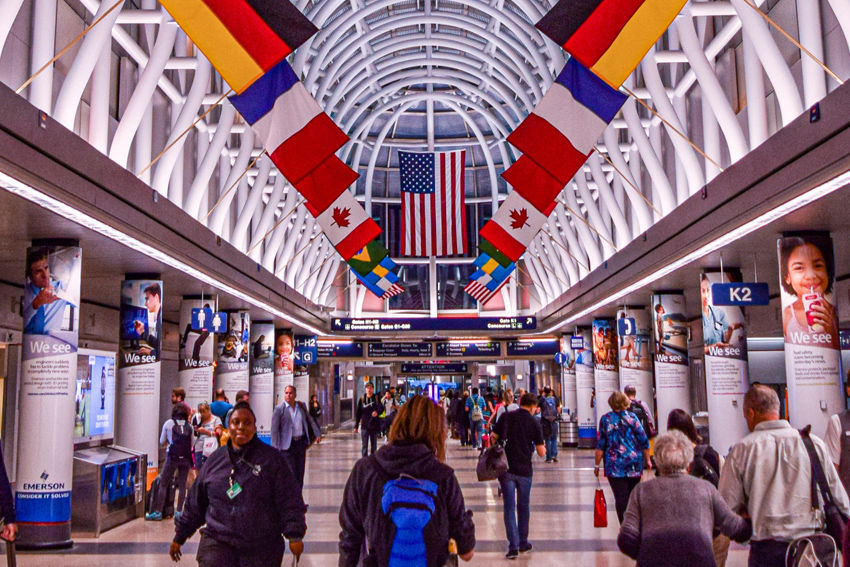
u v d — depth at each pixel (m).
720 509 4.11
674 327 18.80
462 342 35.12
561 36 8.23
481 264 24.55
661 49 17.83
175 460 11.61
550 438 21.27
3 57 11.65
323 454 23.64
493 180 36.88
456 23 25.30
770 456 4.48
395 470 3.68
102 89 13.05
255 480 4.80
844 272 17.09
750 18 11.26
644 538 4.05
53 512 9.92
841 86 8.03
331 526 10.86
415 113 38.16
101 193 10.05
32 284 10.70
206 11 8.34
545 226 31.84
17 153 7.85
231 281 17.78
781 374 24.86
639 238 17.00
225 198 19.03
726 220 11.51
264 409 25.69
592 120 9.38
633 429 8.23
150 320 14.34
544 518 11.27
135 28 16.47
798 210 10.00
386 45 27.03
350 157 40.12
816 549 4.20
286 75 9.62
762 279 17.48
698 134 18.56
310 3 22.70
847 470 5.41
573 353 31.44
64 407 10.34
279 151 9.52
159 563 8.76
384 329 33.53
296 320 26.91
